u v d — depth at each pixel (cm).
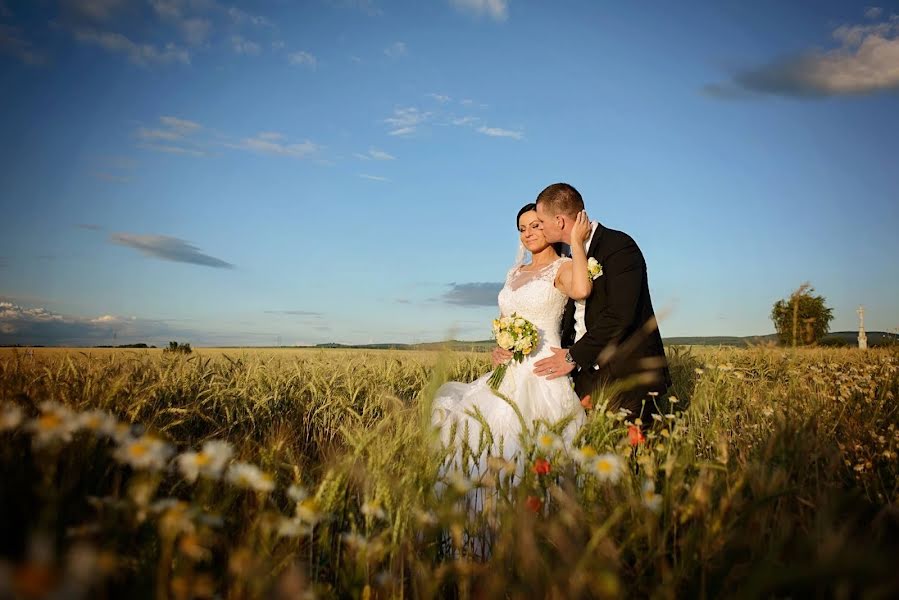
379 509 173
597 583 139
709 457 275
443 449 206
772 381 478
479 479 193
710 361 590
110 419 165
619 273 398
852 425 359
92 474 187
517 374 405
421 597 174
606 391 364
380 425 201
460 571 165
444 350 221
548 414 391
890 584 97
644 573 171
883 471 309
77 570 82
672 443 235
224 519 181
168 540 129
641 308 411
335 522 196
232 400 492
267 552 150
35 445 154
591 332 396
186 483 204
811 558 142
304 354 892
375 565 172
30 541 140
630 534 171
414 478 187
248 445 254
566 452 207
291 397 545
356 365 705
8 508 150
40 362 374
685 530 185
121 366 470
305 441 464
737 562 172
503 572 166
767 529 179
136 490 142
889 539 194
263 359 736
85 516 163
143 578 136
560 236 423
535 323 429
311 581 168
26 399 211
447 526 180
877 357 620
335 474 176
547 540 174
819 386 432
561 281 425
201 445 352
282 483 224
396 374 648
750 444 293
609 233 419
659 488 222
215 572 164
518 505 176
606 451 233
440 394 436
